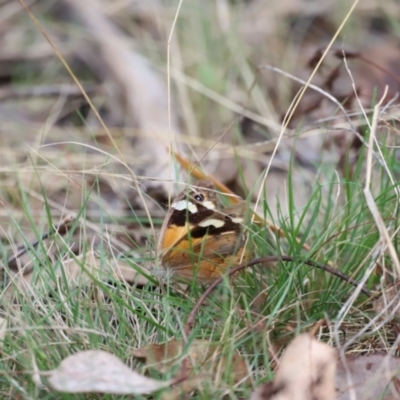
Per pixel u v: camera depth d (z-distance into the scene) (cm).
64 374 410
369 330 512
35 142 895
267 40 1145
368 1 1180
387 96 796
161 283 535
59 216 725
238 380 450
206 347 457
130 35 1147
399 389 431
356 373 448
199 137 902
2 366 450
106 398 432
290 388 414
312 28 1198
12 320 493
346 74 1002
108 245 604
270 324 492
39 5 1161
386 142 645
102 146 894
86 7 1116
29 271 621
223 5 1112
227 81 1004
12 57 1100
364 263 548
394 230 560
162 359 455
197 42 1077
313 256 554
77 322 485
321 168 693
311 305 533
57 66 1080
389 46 1089
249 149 831
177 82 955
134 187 672
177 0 1134
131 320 525
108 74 1035
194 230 532
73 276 548
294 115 801
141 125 923
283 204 760
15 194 732
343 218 589
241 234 519
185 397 423
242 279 551
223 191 659
